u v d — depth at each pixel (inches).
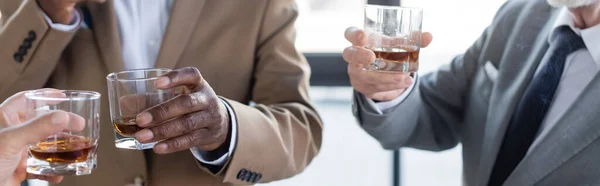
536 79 61.5
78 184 63.8
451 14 90.8
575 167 58.4
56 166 50.4
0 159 46.4
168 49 63.0
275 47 65.2
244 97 66.1
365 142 101.4
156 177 63.9
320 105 99.7
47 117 46.2
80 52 63.8
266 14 65.0
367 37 58.0
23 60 60.9
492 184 63.2
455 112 70.4
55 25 60.4
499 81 64.4
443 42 91.9
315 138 65.3
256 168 60.3
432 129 71.5
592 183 57.8
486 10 90.4
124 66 63.1
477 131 66.1
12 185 51.1
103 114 63.3
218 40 64.4
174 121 52.8
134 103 52.1
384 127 65.5
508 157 62.1
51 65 61.9
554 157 59.0
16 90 61.8
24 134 46.2
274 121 61.7
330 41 92.7
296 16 66.3
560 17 62.2
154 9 65.2
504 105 63.1
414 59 58.3
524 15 65.1
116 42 62.9
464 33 91.4
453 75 69.4
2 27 62.4
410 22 57.5
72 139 50.1
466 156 67.6
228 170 59.1
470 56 68.9
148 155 64.2
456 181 100.0
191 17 63.5
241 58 64.6
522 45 64.2
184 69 52.9
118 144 53.4
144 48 65.0
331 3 91.8
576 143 58.2
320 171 101.5
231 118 58.2
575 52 60.7
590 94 58.5
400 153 93.0
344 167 101.8
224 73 64.6
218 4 64.6
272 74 65.4
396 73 59.1
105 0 60.6
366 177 101.8
